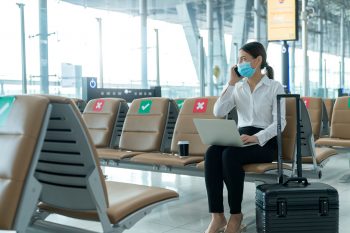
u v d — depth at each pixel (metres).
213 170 2.45
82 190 1.46
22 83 5.91
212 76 9.91
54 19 6.30
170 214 3.02
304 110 2.85
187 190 3.88
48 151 1.47
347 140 4.21
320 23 12.91
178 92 8.77
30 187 1.21
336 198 2.14
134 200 1.60
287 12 7.24
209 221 2.83
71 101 1.31
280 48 7.74
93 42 6.91
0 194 1.18
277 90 2.63
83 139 1.36
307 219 2.12
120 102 3.89
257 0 10.31
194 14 10.16
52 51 6.29
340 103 4.47
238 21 10.76
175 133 3.33
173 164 2.87
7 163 1.19
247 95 2.70
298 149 2.34
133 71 7.77
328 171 4.80
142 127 3.56
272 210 2.11
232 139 2.34
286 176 2.52
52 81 6.30
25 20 5.91
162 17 9.74
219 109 2.78
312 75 13.01
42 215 1.77
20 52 5.86
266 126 2.65
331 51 14.58
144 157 3.06
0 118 1.29
